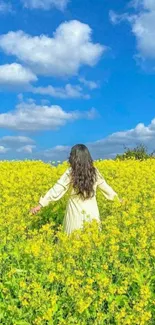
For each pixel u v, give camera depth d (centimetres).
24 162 1063
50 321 303
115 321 314
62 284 351
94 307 324
